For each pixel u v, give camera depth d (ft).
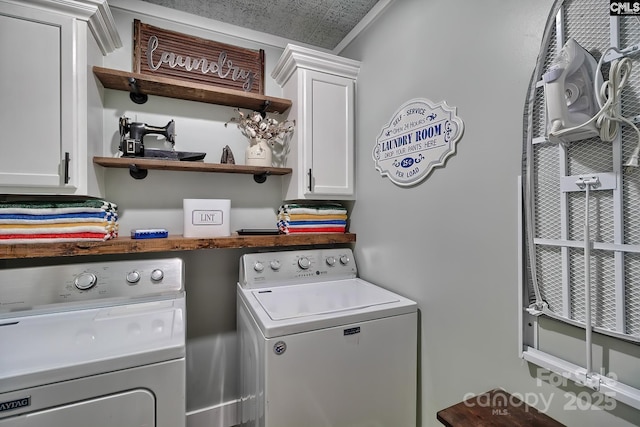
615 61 2.40
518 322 3.16
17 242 3.73
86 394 2.68
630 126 2.41
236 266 5.95
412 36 4.61
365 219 5.78
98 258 4.77
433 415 4.18
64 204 3.98
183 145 5.59
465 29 3.76
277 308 4.01
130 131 4.83
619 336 2.46
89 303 4.01
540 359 2.94
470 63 3.70
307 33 6.27
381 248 5.32
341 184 5.85
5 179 3.56
